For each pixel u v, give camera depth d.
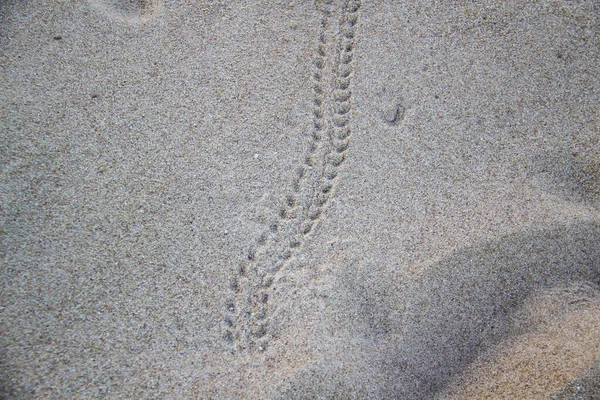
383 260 0.46
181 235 0.46
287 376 0.43
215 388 0.43
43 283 0.44
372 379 0.43
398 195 0.47
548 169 0.49
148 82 0.49
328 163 0.48
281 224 0.46
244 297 0.45
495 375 0.43
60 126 0.47
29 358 0.42
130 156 0.47
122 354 0.43
